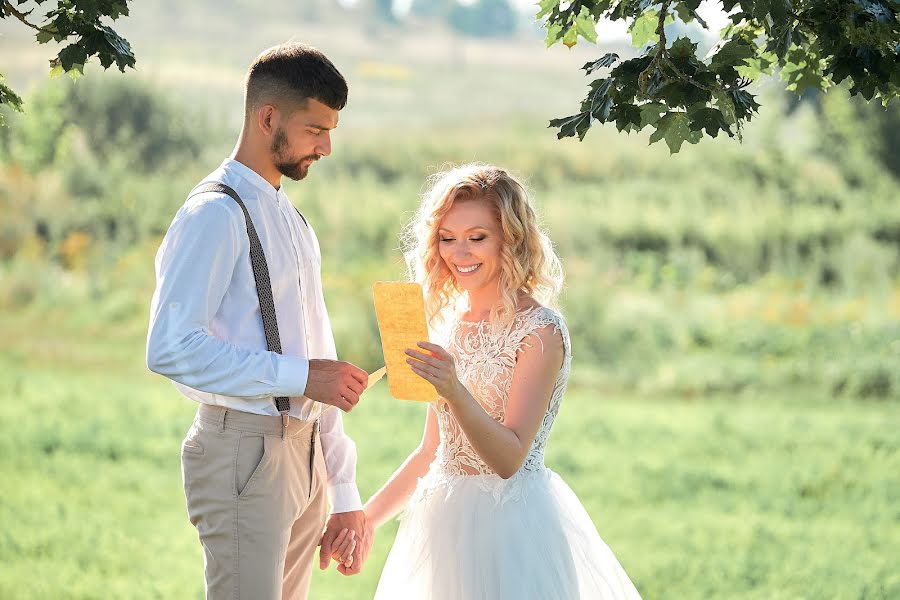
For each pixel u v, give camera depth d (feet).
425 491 15.39
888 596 27.40
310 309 15.48
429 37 361.51
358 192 120.06
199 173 131.23
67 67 13.80
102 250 100.12
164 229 107.45
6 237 100.63
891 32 12.84
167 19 262.26
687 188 123.95
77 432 46.83
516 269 14.64
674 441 50.78
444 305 15.55
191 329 13.84
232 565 14.40
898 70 13.08
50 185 112.68
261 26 290.35
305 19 330.13
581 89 238.07
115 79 135.54
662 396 67.67
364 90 216.54
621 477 42.73
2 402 54.34
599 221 110.52
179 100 142.51
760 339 76.84
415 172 136.05
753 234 107.04
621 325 78.69
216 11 285.43
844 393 66.90
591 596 15.08
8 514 33.83
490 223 14.69
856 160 126.00
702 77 12.94
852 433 52.75
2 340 75.82
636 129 13.21
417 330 13.28
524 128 160.15
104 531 32.63
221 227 14.12
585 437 51.44
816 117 131.64
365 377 14.30
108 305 84.84
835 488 41.16
